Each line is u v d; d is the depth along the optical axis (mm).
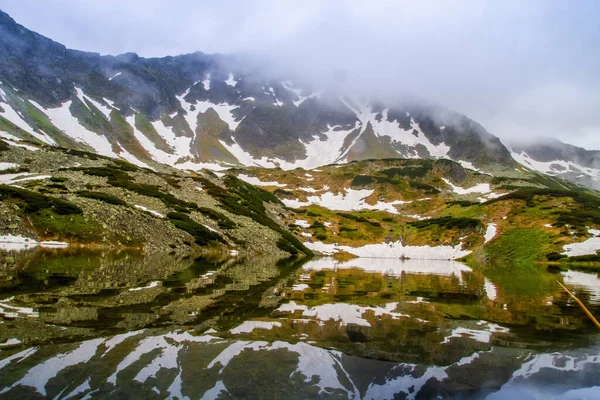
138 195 87000
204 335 10961
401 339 11719
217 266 42406
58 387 6895
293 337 11305
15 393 6539
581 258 100188
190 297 18219
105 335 10391
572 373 8984
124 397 6590
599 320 16469
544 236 118000
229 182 141500
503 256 113250
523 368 9297
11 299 15344
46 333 10312
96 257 44031
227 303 17000
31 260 35219
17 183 78000
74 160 106062
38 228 61062
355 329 12828
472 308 19078
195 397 6742
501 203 155500
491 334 12938
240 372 8125
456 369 9070
